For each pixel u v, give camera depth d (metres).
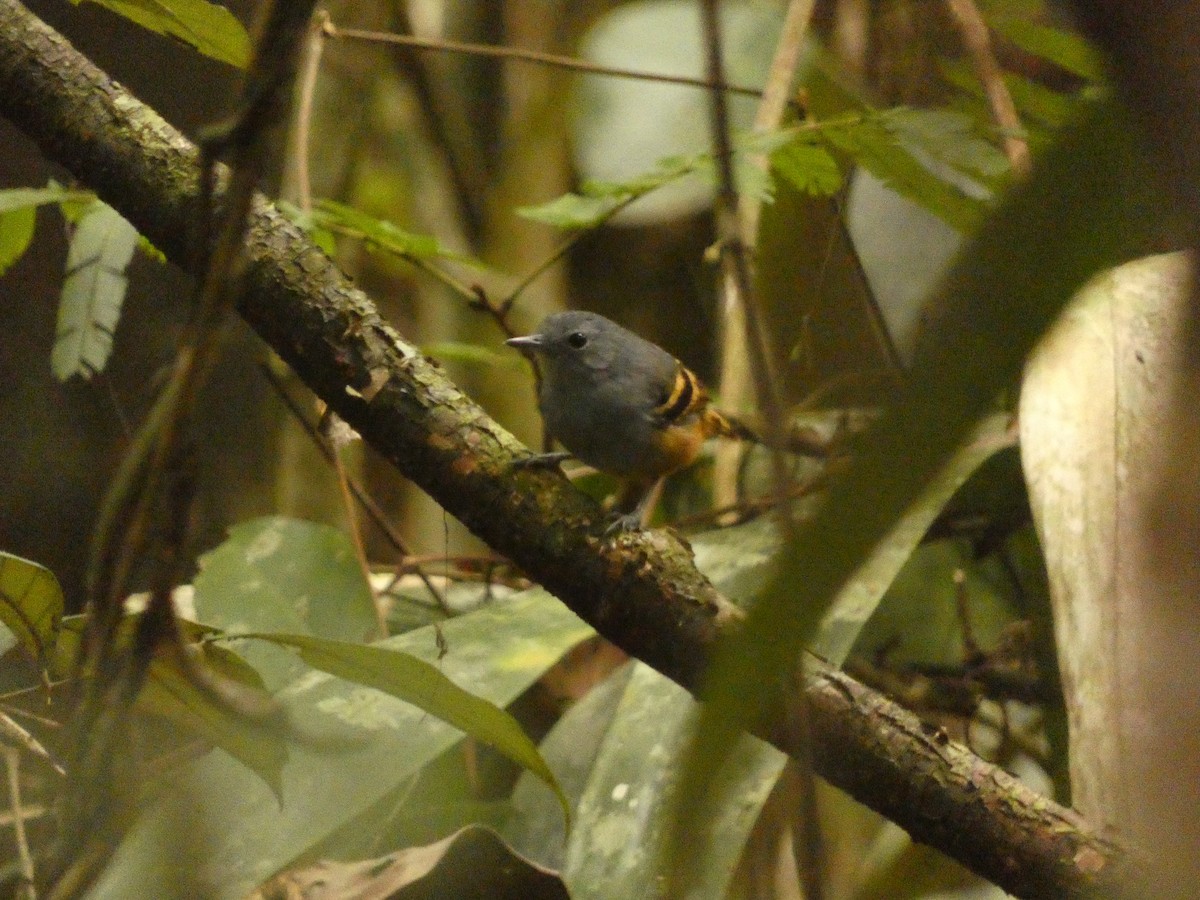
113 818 4.07
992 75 4.21
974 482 4.21
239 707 3.74
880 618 4.25
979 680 4.22
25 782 4.12
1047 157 1.24
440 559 4.24
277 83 2.94
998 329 1.22
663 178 4.19
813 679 4.07
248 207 3.05
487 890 4.11
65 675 4.10
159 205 4.09
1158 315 4.12
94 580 3.29
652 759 4.13
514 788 4.21
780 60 4.23
